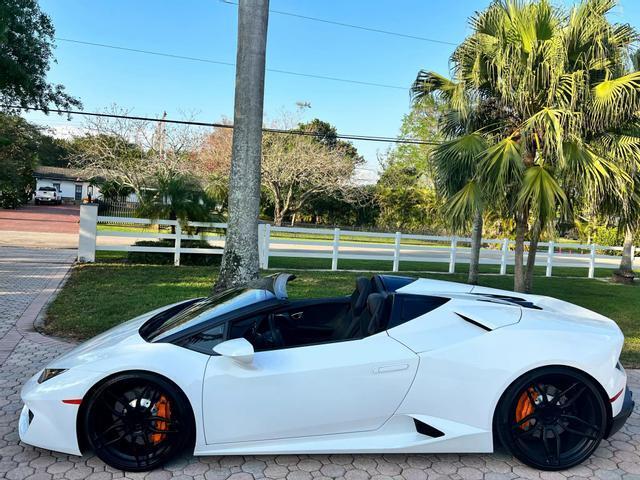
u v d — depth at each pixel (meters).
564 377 3.20
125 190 31.94
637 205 8.09
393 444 3.14
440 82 10.09
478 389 3.16
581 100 7.64
